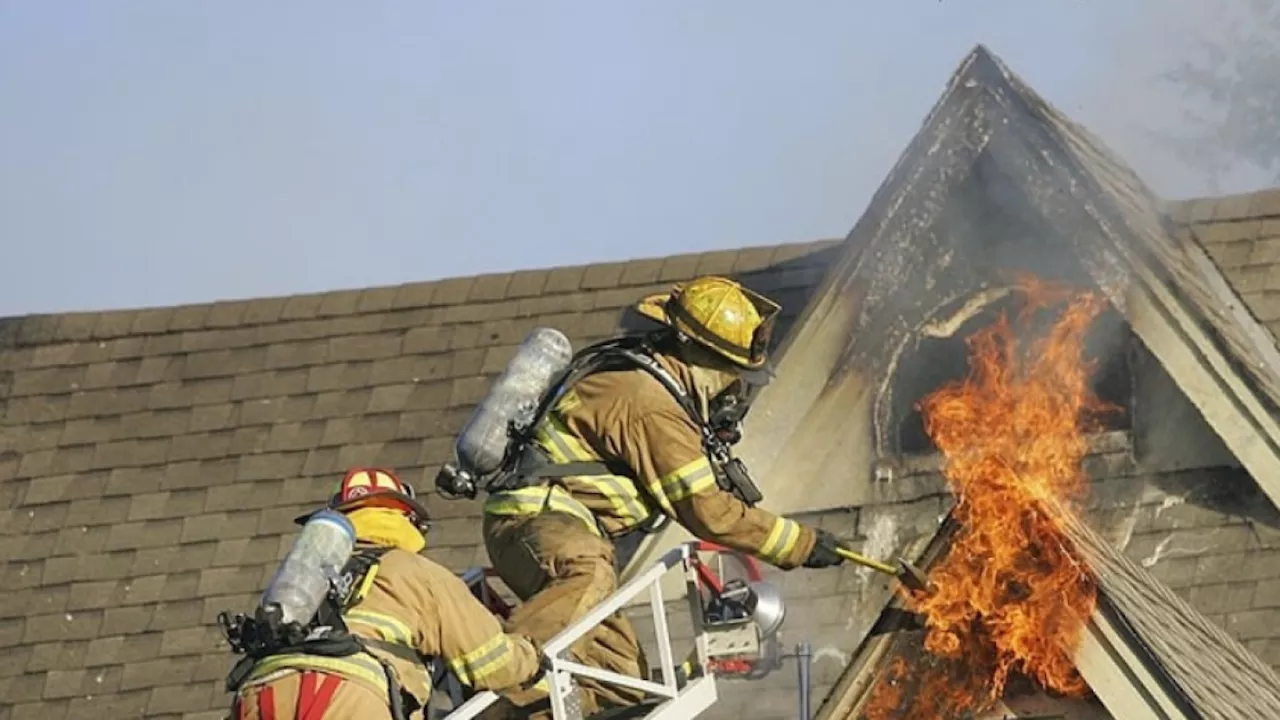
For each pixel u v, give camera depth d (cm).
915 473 2298
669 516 1482
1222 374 2258
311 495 2583
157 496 2623
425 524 1461
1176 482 2303
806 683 1658
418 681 1353
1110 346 2316
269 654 1314
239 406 2702
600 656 1492
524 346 1518
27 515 2641
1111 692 1627
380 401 2658
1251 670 2041
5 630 2525
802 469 2303
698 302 1508
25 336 2848
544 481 1493
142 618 2500
